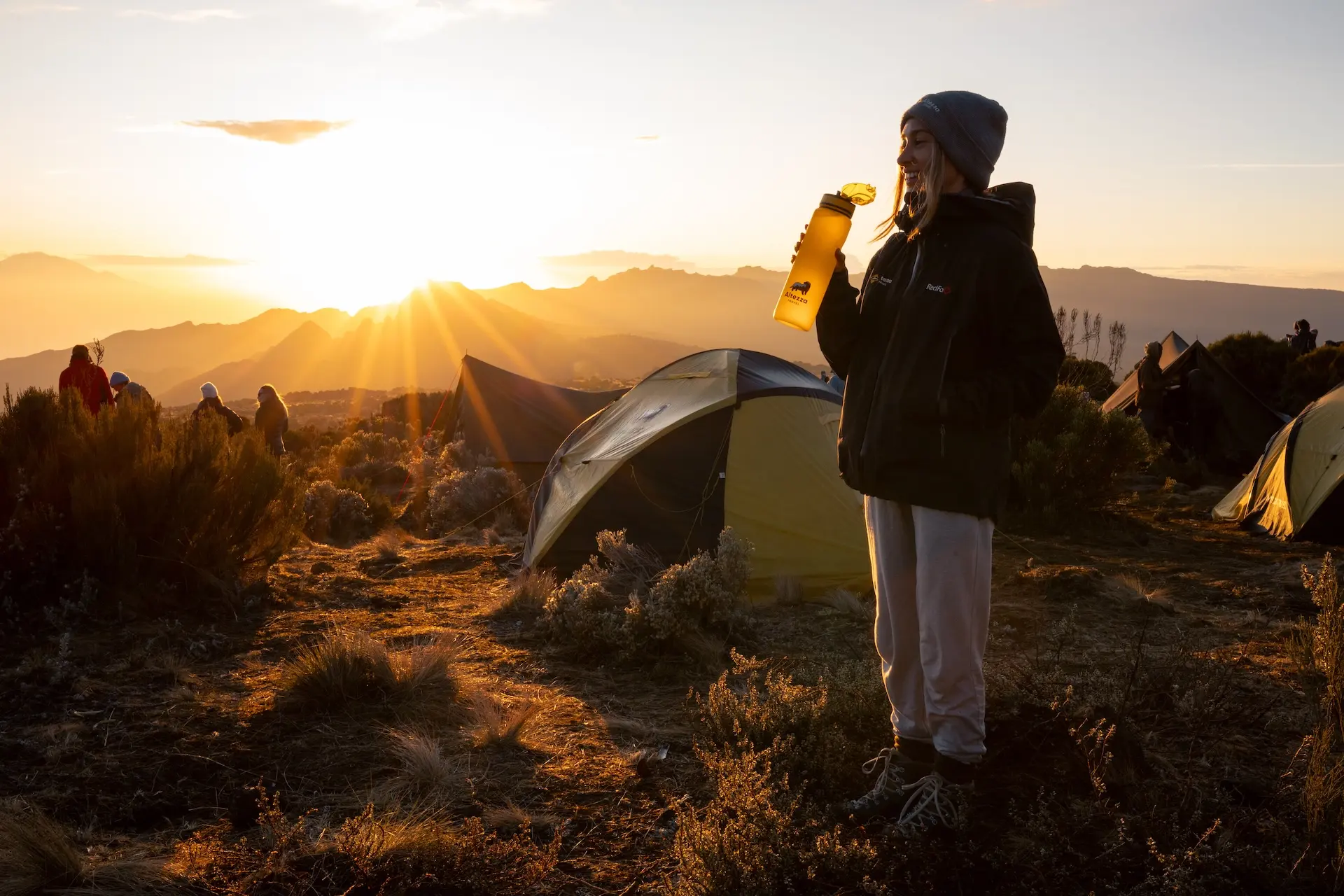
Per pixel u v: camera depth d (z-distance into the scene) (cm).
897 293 281
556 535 773
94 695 450
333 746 389
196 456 687
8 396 693
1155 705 411
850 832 284
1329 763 322
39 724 410
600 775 359
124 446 665
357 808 331
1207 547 1023
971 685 276
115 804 332
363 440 2428
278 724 414
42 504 624
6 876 270
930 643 275
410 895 264
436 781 348
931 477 268
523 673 516
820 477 763
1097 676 433
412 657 484
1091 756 315
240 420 1477
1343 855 249
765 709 365
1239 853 252
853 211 291
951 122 264
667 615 541
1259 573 839
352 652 462
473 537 1137
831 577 732
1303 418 1102
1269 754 362
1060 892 244
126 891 269
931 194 267
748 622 602
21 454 658
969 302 262
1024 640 583
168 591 638
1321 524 1012
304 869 279
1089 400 1300
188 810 332
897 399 270
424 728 408
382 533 1109
